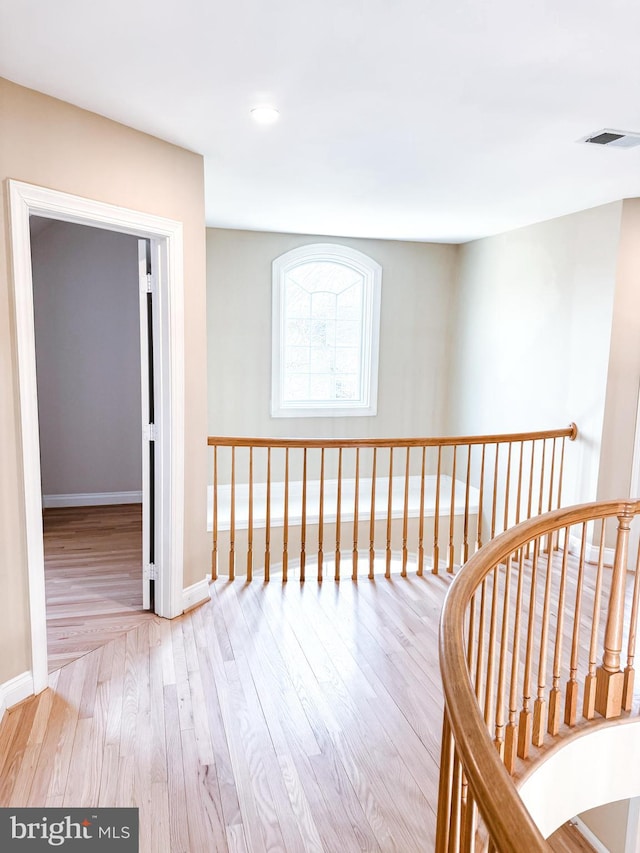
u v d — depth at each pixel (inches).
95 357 215.8
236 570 202.5
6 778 82.0
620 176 140.6
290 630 126.8
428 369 245.1
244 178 145.2
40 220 186.9
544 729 100.0
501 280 214.7
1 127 89.0
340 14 71.9
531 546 182.7
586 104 98.8
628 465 173.3
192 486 132.3
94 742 89.6
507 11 70.6
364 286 234.1
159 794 79.7
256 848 71.7
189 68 86.9
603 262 170.4
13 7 70.6
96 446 220.7
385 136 114.7
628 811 144.4
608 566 173.6
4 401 92.1
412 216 187.8
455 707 45.9
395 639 123.8
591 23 73.2
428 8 70.2
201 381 132.3
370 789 81.7
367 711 99.2
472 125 108.7
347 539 213.9
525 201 166.6
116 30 76.1
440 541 224.4
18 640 97.6
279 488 234.8
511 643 125.9
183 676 108.1
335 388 238.8
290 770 84.9
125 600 140.6
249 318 221.1
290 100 98.0
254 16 72.4
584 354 178.5
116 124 107.3
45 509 217.3
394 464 247.4
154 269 121.9
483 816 37.2
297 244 222.5
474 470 233.3
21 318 92.9
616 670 103.5
